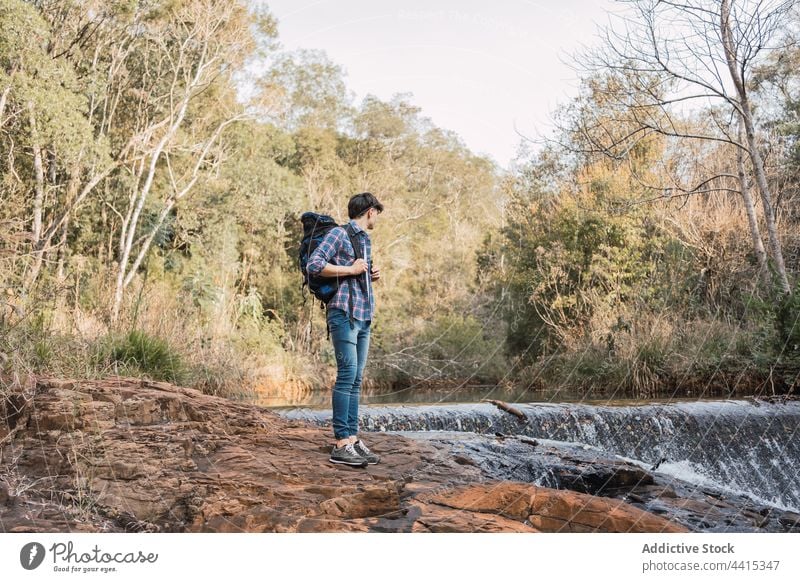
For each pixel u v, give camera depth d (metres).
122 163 14.57
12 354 3.81
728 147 12.43
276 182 16.72
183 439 3.16
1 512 2.47
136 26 14.87
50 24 13.05
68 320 5.97
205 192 16.25
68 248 12.34
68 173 12.82
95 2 13.71
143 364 5.94
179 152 16.05
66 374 4.48
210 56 15.49
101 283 10.74
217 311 12.41
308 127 19.33
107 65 14.76
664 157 12.31
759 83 12.26
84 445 2.93
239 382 9.59
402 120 20.28
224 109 16.34
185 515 2.61
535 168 13.25
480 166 20.05
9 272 5.37
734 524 3.28
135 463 2.85
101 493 2.66
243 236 16.58
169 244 15.84
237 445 3.34
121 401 3.38
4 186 10.70
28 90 11.27
